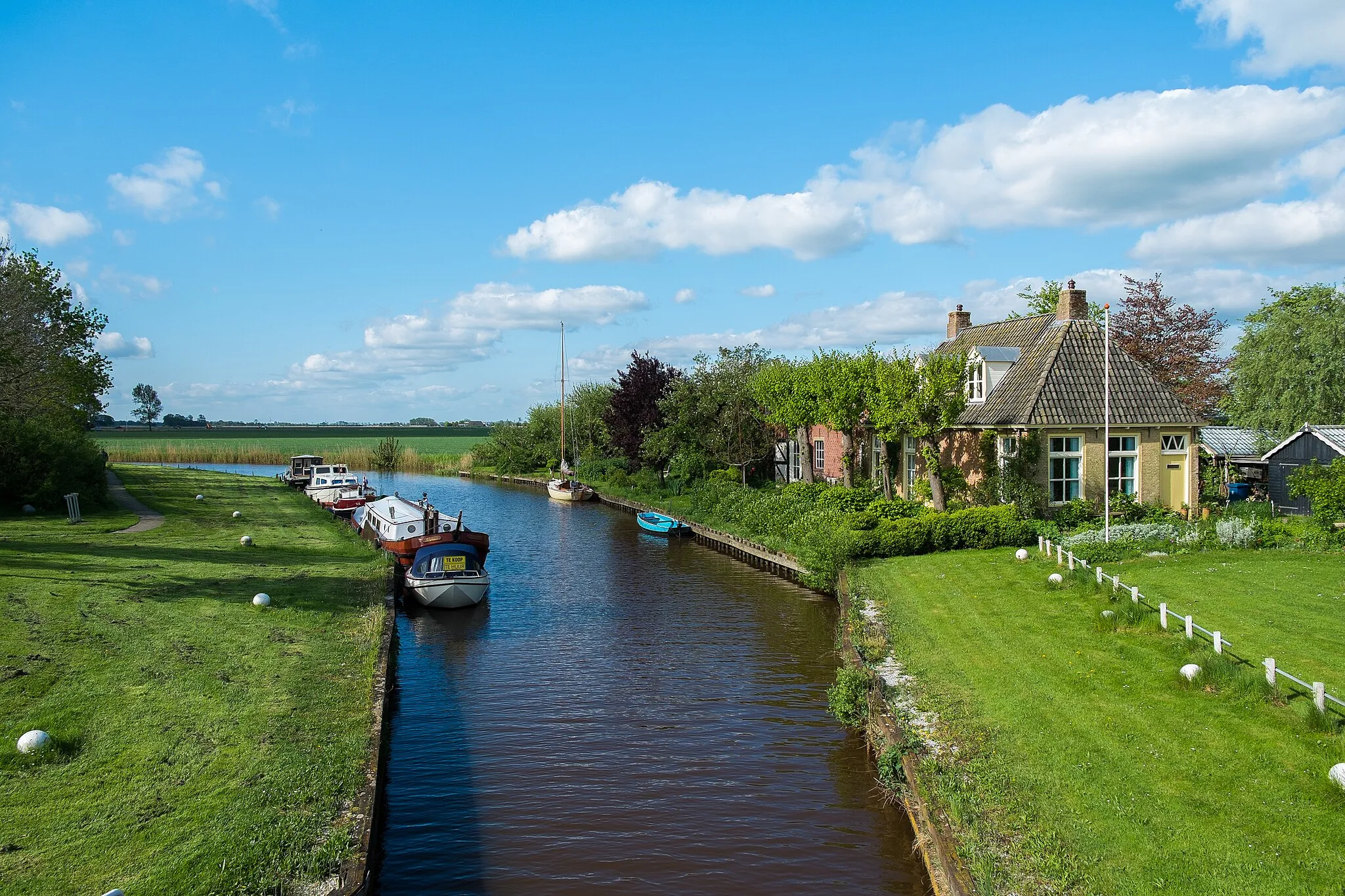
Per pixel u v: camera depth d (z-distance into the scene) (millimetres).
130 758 11422
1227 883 8359
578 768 14383
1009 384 32219
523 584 30406
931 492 34250
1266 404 41969
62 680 13789
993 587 21312
